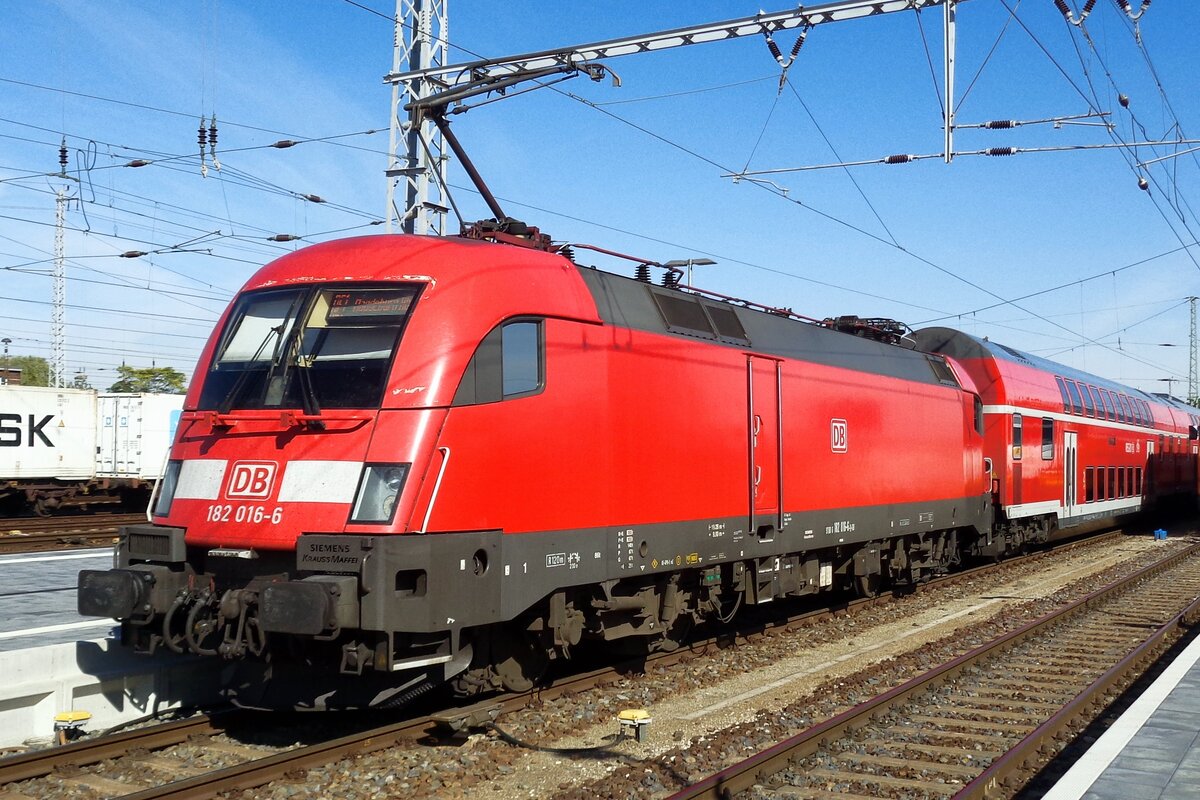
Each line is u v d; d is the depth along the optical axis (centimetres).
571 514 887
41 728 782
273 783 675
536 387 858
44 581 1434
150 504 845
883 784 696
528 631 901
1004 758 726
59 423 2933
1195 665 969
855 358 1494
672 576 1070
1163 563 2170
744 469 1165
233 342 859
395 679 789
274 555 769
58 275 3772
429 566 736
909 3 1419
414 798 663
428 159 1814
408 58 1917
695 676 1052
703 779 701
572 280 936
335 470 754
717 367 1123
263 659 784
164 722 845
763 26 1523
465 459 778
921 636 1333
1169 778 623
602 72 1464
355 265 841
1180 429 3759
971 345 2147
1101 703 957
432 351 782
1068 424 2473
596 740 821
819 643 1273
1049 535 2423
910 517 1603
